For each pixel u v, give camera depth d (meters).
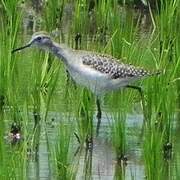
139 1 22.59
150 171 12.50
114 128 14.65
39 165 13.62
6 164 12.46
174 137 15.09
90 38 20.97
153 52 18.25
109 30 20.72
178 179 12.84
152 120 14.70
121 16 20.50
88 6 21.56
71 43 20.64
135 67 15.88
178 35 18.47
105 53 17.12
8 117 15.76
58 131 14.88
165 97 14.92
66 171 12.83
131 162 13.99
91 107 15.21
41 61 17.47
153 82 15.64
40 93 16.50
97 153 14.38
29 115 15.91
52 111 16.02
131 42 18.02
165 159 14.14
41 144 14.51
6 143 14.38
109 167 13.76
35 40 16.34
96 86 15.85
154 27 19.92
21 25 20.84
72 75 16.08
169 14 19.16
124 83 15.91
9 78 16.11
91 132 14.93
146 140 13.02
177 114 16.14
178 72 16.64
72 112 15.95
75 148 14.55
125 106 15.30
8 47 16.50
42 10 22.78
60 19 22.02
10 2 19.59
